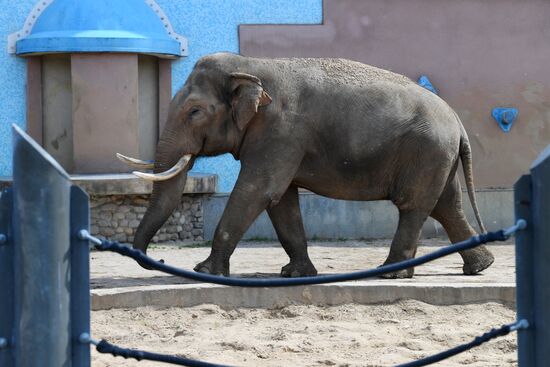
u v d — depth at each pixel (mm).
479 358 10906
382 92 15312
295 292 13711
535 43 23438
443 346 11617
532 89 23469
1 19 22562
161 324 12938
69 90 23078
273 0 23016
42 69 23000
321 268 17500
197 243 21766
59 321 7348
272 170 14742
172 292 13578
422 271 16516
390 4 23109
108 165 22359
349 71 15461
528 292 7500
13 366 7484
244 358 10906
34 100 22797
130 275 15727
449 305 13727
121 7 22375
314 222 22875
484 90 23375
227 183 22922
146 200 21312
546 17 23438
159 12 22922
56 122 23125
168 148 14852
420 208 15406
